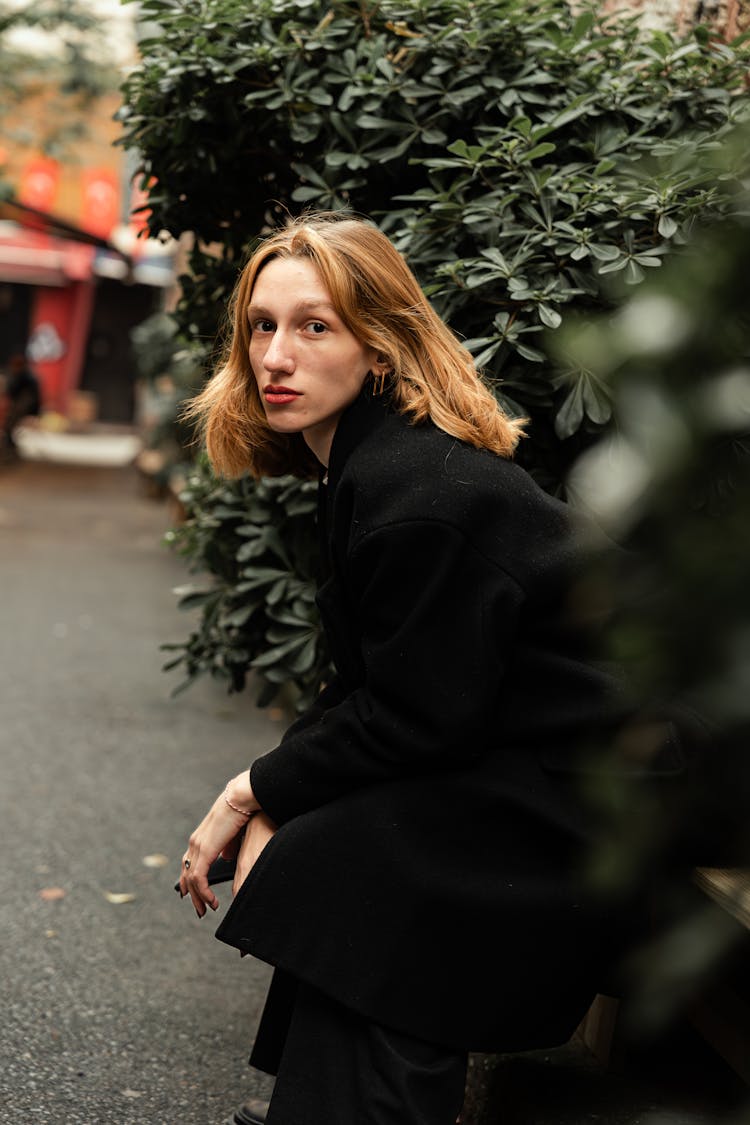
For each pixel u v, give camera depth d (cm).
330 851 180
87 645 698
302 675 286
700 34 268
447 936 179
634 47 284
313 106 278
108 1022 274
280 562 289
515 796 179
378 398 194
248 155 302
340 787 184
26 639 706
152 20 282
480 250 244
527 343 236
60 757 481
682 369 86
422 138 265
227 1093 247
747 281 85
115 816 415
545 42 264
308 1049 183
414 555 176
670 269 93
